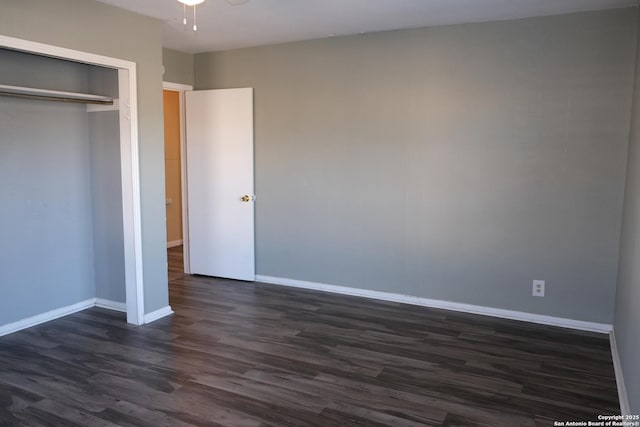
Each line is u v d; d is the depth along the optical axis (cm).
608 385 295
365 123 453
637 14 348
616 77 359
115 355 335
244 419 255
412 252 447
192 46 496
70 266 419
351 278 479
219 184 530
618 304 347
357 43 448
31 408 266
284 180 502
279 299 466
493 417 258
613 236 371
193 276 554
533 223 397
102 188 422
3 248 369
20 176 377
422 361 328
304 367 318
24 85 372
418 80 426
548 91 381
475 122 409
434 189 431
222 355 337
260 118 506
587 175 374
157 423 251
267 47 491
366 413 262
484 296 422
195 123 533
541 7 355
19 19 297
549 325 398
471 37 403
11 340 361
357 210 468
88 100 380
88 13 336
